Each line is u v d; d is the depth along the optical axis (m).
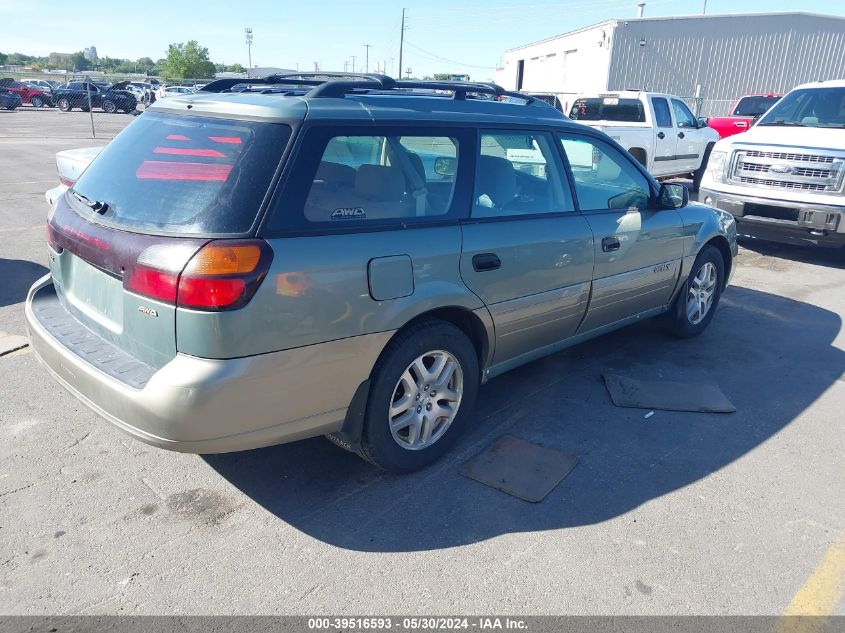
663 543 2.96
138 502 3.16
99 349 2.97
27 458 3.47
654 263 4.73
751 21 29.48
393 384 3.17
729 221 5.59
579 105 13.93
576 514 3.15
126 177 3.07
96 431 3.76
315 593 2.62
